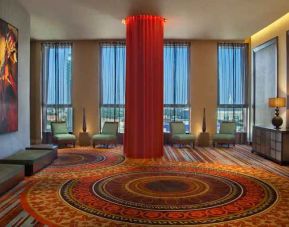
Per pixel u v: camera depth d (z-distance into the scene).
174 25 9.28
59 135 10.58
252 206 4.55
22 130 7.66
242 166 7.50
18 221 3.93
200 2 7.31
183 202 4.75
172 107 11.40
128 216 4.14
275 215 4.18
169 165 7.57
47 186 5.58
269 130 8.34
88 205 4.57
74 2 7.30
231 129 11.05
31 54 11.40
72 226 3.79
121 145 11.09
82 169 7.05
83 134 11.06
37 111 11.52
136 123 8.40
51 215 4.15
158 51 8.38
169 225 3.84
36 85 11.48
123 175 6.50
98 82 11.46
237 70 11.44
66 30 9.88
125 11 7.97
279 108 9.06
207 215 4.19
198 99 11.42
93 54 11.41
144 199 4.89
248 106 11.45
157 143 8.52
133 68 8.35
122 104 11.40
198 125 11.40
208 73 11.41
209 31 10.04
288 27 8.57
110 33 10.29
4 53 6.51
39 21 8.86
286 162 7.61
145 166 7.43
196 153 9.43
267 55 9.91
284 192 5.29
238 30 9.89
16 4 7.23
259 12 8.07
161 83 8.48
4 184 5.09
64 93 11.47
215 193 5.22
